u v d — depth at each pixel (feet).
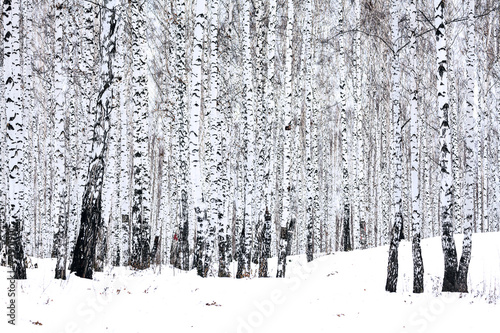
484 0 85.05
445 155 47.16
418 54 107.76
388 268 49.34
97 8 65.00
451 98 93.66
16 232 43.98
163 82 89.30
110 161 64.49
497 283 48.60
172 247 80.84
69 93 58.70
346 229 90.43
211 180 58.90
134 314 38.22
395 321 37.63
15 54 44.01
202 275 55.72
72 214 55.26
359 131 89.30
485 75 93.61
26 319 33.60
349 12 112.98
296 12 93.61
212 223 57.77
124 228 69.82
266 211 62.64
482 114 92.48
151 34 90.94
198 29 56.24
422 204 122.93
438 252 66.64
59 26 49.60
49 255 96.37
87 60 59.57
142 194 67.92
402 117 114.11
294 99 99.40
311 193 83.46
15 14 44.21
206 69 83.35
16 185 43.98
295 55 93.66
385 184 108.17
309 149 83.66
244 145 71.46
